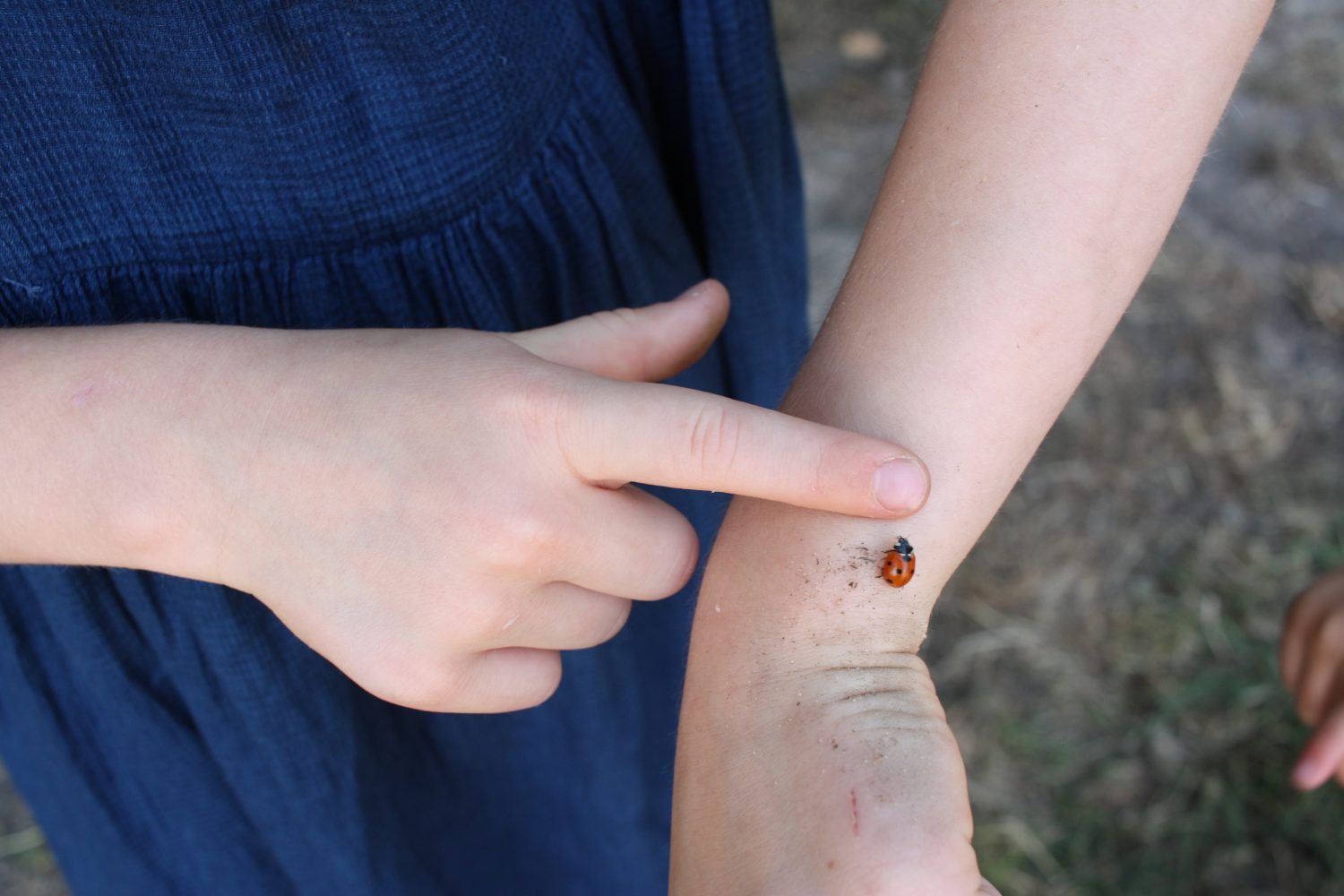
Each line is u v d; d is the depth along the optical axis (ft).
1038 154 1.09
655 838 1.61
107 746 1.38
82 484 1.11
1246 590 2.63
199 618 1.27
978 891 0.99
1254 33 1.10
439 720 1.44
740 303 1.43
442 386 1.08
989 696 2.53
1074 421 2.96
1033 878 2.27
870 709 1.04
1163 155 1.09
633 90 1.33
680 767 1.08
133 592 1.27
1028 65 1.09
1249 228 3.36
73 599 1.27
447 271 1.23
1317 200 3.42
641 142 1.30
